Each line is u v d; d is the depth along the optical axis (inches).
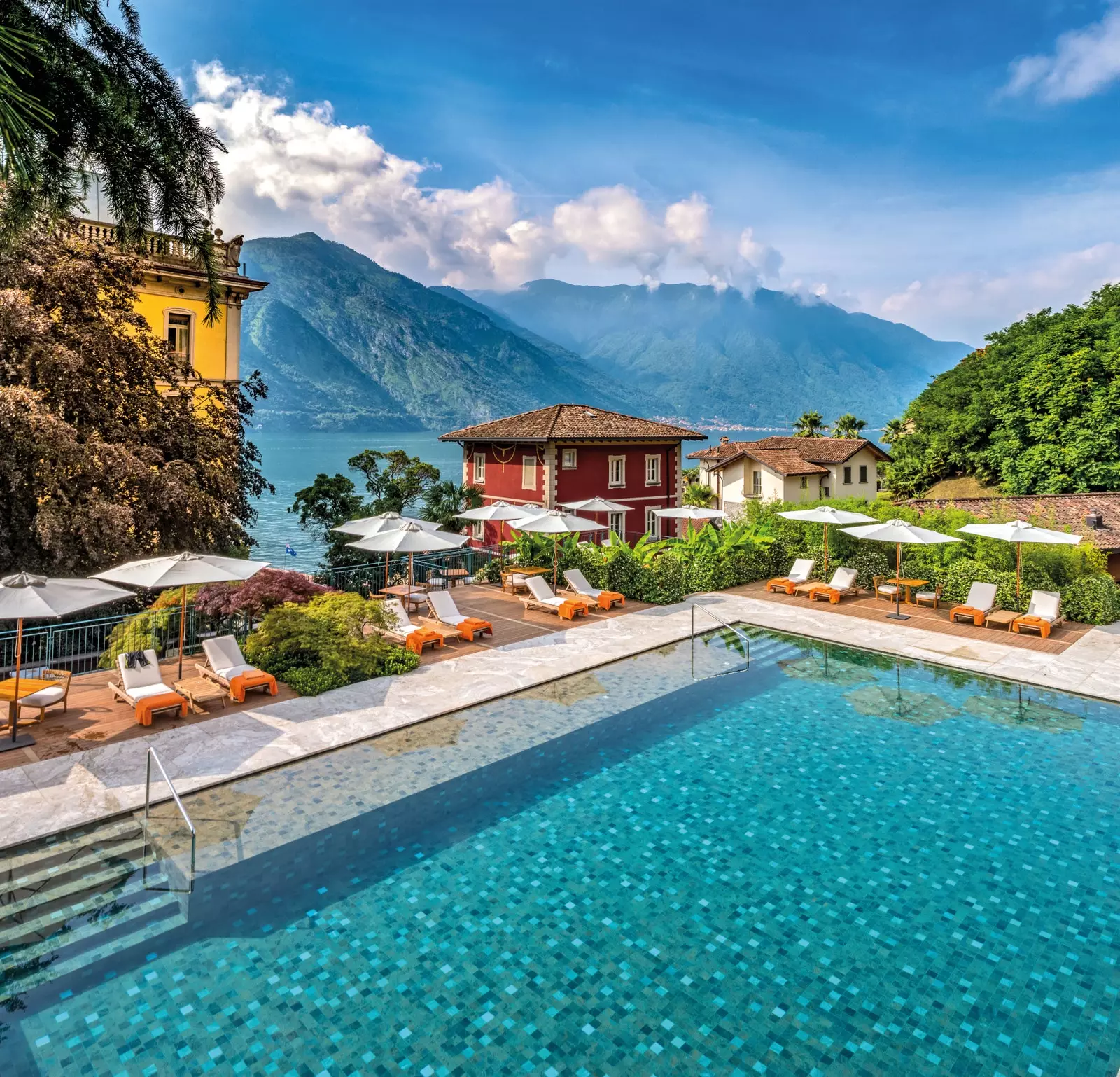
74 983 249.1
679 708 523.2
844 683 577.9
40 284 650.8
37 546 620.1
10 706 424.5
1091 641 674.2
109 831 342.3
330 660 538.9
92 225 754.8
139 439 703.7
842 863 333.1
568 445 1341.0
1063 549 804.0
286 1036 229.0
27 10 230.4
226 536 799.1
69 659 604.4
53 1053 219.9
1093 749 457.4
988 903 303.3
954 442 2169.0
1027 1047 227.9
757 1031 234.1
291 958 264.2
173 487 667.4
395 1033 231.3
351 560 1095.0
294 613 573.3
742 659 636.1
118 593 428.8
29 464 591.2
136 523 668.7
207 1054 221.6
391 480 1266.0
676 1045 227.9
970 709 523.5
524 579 861.2
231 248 1032.2
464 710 506.9
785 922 290.0
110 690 519.8
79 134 261.6
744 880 319.6
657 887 313.0
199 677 521.0
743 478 1977.1
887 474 2358.5
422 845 342.3
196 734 447.5
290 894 302.2
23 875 307.0
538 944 275.3
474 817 369.1
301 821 358.0
